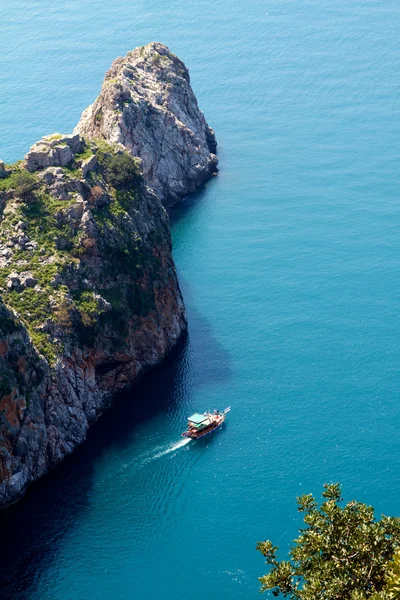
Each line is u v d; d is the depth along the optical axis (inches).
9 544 7780.5
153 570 7460.6
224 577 7347.4
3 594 7308.1
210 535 7741.1
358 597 4527.6
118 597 7244.1
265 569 7386.8
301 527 7726.4
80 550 7687.0
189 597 7199.8
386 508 7849.4
